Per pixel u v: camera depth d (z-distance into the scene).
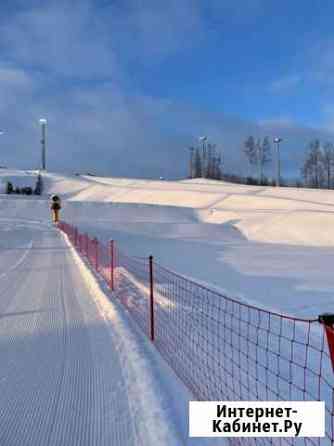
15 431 3.91
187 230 43.81
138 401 4.42
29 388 4.79
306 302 10.91
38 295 10.20
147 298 9.77
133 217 56.69
